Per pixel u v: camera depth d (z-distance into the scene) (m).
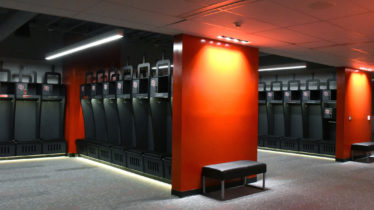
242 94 6.25
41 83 9.50
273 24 4.53
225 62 5.92
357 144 9.51
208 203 4.99
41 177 6.78
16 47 9.12
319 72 11.45
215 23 4.55
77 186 6.01
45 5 3.75
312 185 6.37
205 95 5.61
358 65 9.05
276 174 7.47
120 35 5.75
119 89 7.99
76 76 9.89
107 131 8.99
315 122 11.39
